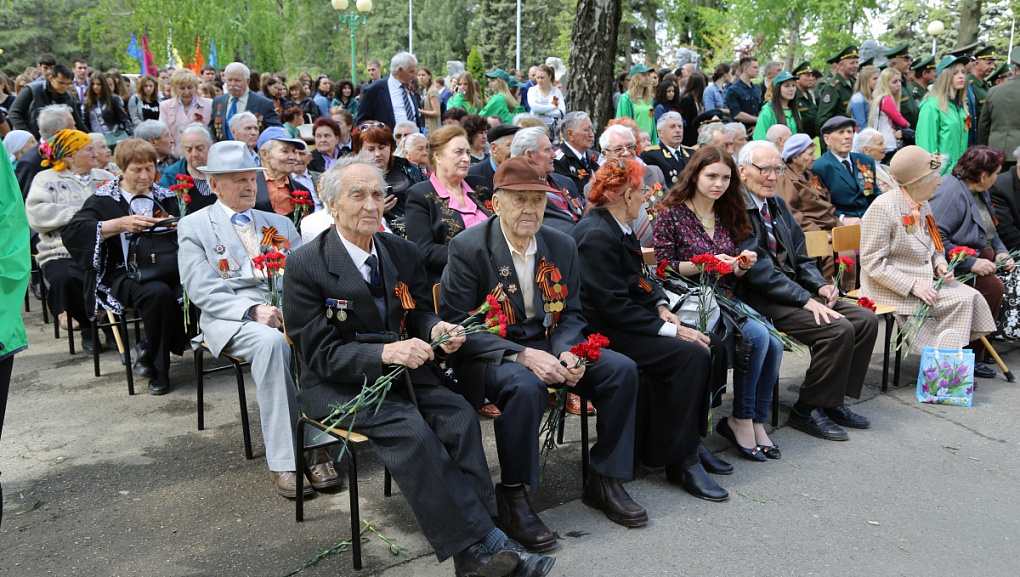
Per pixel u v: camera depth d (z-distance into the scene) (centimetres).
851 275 564
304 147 546
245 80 784
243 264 408
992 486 365
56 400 455
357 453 395
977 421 446
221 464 377
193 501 341
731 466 378
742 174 445
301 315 299
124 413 437
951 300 485
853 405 472
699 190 401
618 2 785
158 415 435
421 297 325
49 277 524
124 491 349
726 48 2427
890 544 312
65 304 523
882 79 850
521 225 326
